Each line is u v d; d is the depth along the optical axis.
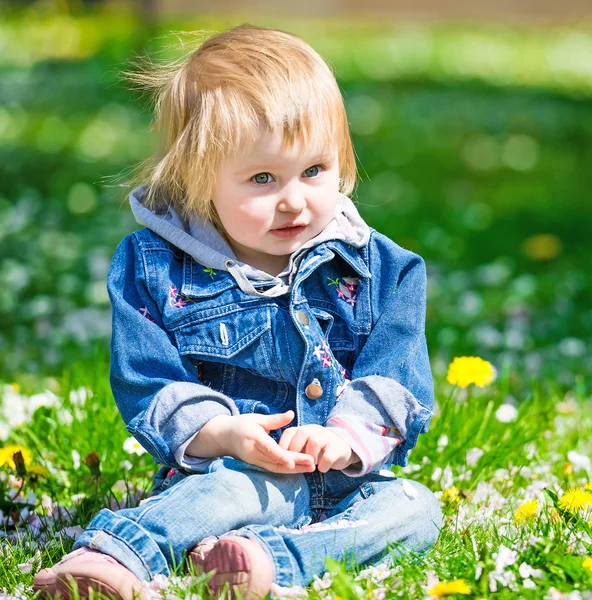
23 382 5.52
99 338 6.60
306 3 34.59
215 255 3.27
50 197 10.96
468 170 13.79
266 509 2.98
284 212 3.15
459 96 20.16
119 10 28.62
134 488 3.83
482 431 4.24
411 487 3.16
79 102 17.69
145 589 2.73
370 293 3.36
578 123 17.61
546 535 3.06
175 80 3.31
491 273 8.42
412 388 3.20
